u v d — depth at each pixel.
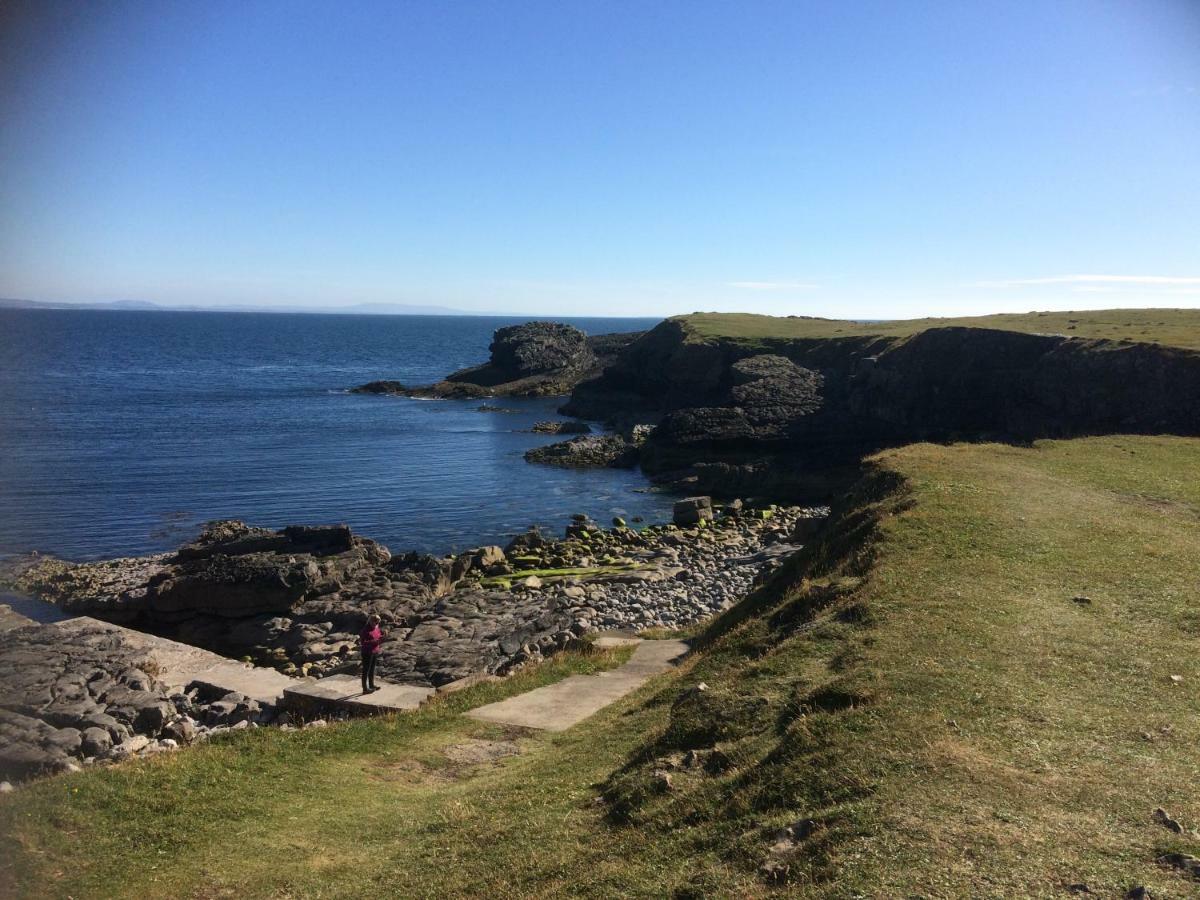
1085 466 27.98
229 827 12.23
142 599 34.19
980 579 15.89
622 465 74.38
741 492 62.69
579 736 15.62
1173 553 17.88
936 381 64.88
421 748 16.28
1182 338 52.81
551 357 139.62
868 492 25.33
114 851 11.41
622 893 8.32
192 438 83.44
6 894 10.14
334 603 32.94
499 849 10.36
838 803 8.59
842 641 13.65
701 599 33.69
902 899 6.66
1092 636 13.11
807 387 79.56
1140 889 6.46
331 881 10.42
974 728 9.81
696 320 112.38
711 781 10.34
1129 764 8.89
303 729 17.30
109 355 197.88
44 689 21.11
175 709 21.25
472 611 30.98
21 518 52.97
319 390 133.62
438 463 74.38
